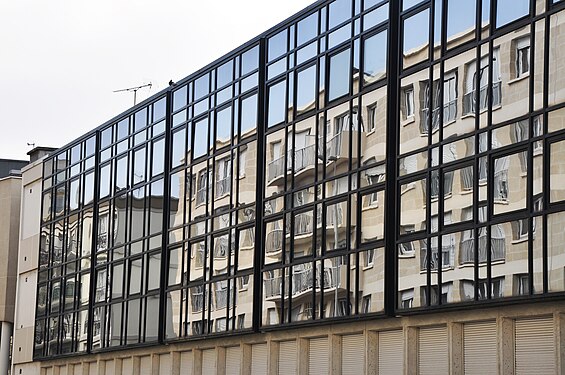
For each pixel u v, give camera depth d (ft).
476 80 123.85
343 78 149.38
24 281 271.28
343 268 145.79
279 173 163.43
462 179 124.98
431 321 131.34
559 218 111.34
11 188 286.46
